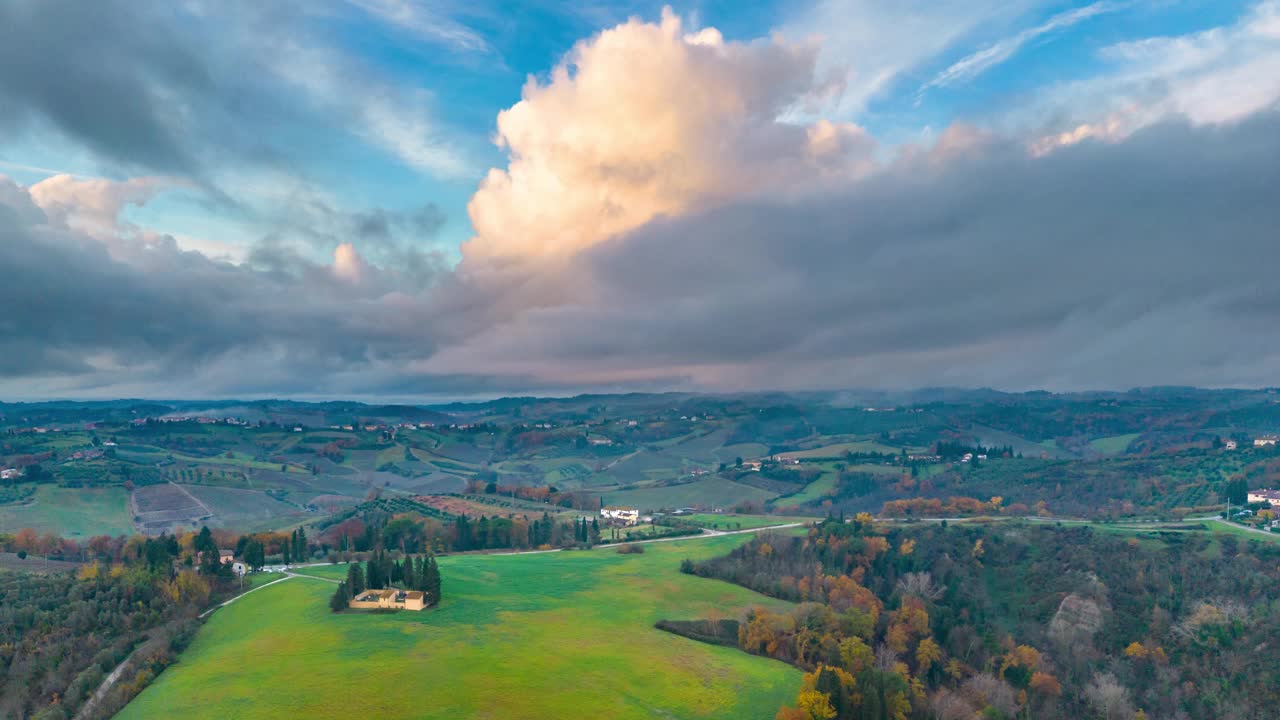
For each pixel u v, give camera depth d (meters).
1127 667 171.12
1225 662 165.38
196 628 160.38
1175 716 155.50
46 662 140.75
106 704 123.94
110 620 156.62
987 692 155.12
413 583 173.38
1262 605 176.75
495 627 152.75
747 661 148.38
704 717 121.81
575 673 131.25
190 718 112.00
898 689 135.50
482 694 119.25
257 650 139.25
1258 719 151.00
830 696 125.06
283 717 110.31
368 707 113.31
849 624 162.75
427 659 132.00
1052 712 159.88
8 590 170.00
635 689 127.81
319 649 137.00
